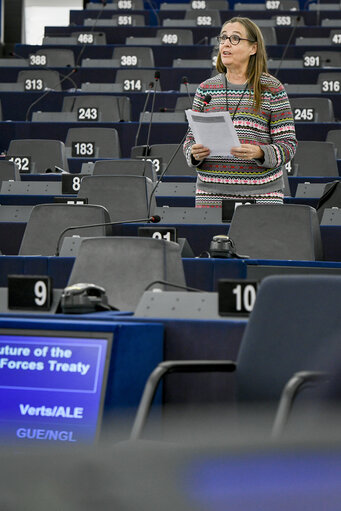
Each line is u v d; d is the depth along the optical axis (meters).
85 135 15.18
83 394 3.12
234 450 0.59
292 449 0.60
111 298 4.43
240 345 3.29
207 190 7.21
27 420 3.17
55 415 3.13
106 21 24.67
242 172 7.15
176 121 16.47
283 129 6.86
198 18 24.14
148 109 18.28
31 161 13.62
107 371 3.09
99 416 3.06
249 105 6.88
